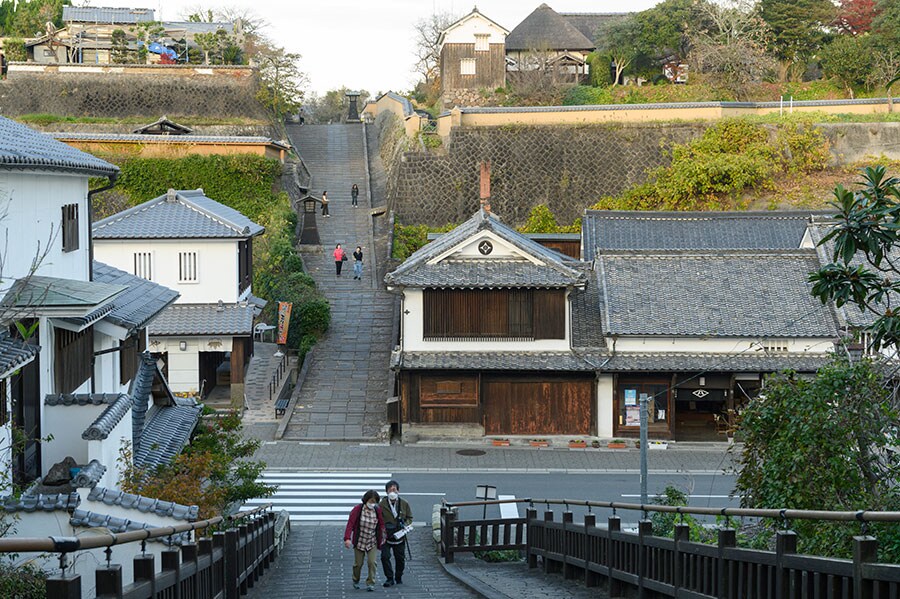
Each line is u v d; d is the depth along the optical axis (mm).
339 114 94625
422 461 31062
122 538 7191
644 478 22828
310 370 38375
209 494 15508
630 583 12844
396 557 16234
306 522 25125
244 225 37250
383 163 63312
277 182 54875
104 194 51969
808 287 34438
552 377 33344
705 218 44062
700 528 17297
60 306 14273
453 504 20797
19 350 12414
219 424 21938
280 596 14422
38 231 16219
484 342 33531
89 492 11828
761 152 52688
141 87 60594
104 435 13695
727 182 51562
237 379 35250
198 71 61375
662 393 31484
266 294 45125
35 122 56875
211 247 36125
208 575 11055
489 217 37000
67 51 67062
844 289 11586
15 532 10648
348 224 55188
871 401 13453
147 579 7898
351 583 16484
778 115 55031
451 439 33344
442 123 56594
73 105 59812
